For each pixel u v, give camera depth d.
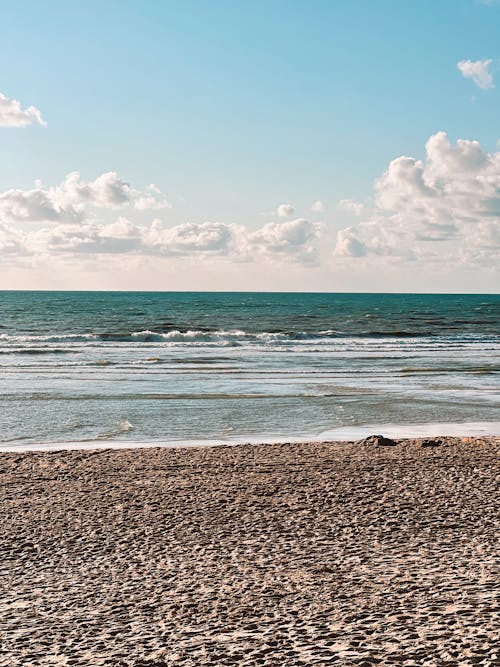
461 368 37.22
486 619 6.79
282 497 12.85
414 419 22.98
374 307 140.12
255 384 30.56
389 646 6.28
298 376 33.47
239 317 97.00
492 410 24.77
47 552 10.07
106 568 9.35
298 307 136.12
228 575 8.91
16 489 13.71
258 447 17.86
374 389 29.41
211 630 7.08
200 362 39.59
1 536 10.83
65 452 17.30
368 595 7.92
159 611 7.74
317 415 23.52
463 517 11.35
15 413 23.34
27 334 65.94
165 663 6.27
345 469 15.13
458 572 8.62
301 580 8.60
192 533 10.81
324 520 11.36
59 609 7.92
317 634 6.75
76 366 37.31
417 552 9.61
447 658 5.82
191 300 169.75
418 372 35.44
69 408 24.34
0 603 8.16
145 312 107.06
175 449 17.59
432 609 7.26
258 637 6.79
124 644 6.81
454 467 15.23
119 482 14.21
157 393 27.78
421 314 110.50
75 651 6.68
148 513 11.95
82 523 11.45
